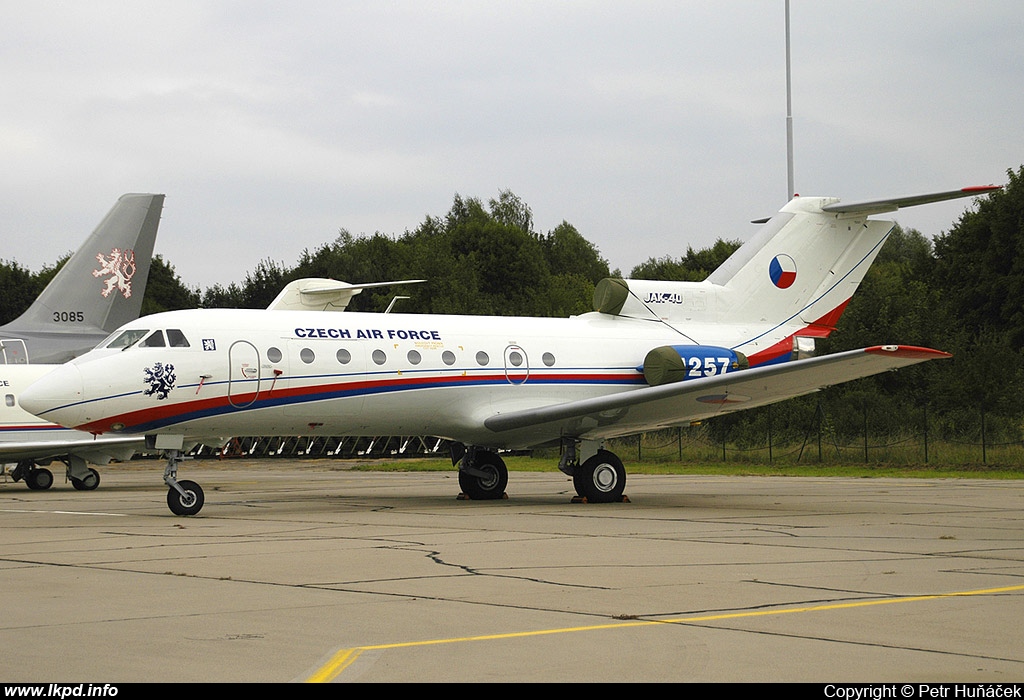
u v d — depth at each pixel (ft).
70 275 95.66
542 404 69.56
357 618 26.73
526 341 69.77
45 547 42.04
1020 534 47.01
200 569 35.42
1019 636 24.58
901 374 152.56
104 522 53.93
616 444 151.23
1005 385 139.03
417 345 66.23
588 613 27.37
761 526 50.67
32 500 74.95
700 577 33.47
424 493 81.15
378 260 262.06
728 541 43.86
